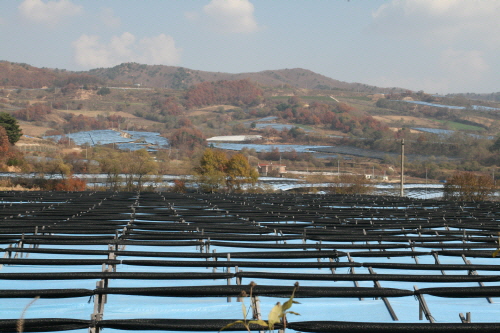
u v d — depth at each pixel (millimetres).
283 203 26641
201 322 5457
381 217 18938
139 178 69875
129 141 136750
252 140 163500
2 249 8891
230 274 7082
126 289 6160
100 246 12102
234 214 18734
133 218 15977
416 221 16453
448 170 104250
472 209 23734
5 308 7168
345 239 11531
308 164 118812
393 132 160625
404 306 7695
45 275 6645
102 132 159750
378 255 9602
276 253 9234
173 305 7395
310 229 13039
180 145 133000
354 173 102750
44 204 21734
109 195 30891
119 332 6199
